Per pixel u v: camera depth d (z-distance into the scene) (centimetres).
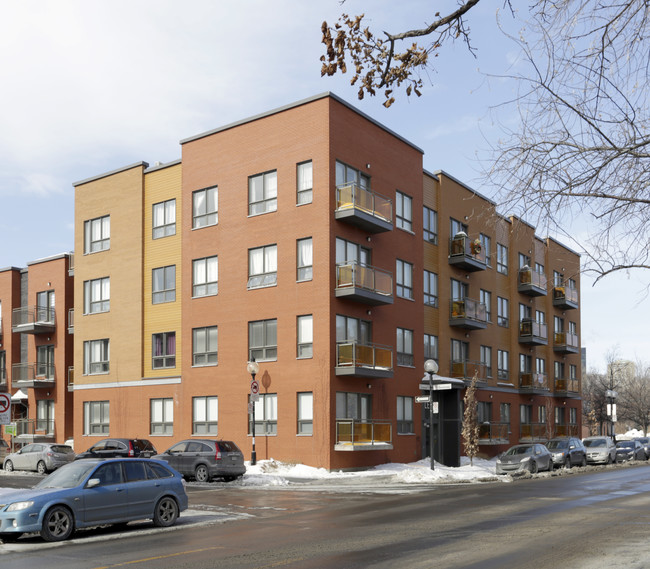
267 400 3294
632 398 7425
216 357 3509
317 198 3219
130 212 3997
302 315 3222
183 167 3734
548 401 5384
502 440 4288
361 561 1081
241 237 3466
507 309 4853
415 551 1164
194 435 3534
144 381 3797
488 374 4509
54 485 1477
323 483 2680
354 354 3103
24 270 5047
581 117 609
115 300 4012
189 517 1722
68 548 1303
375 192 3403
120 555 1201
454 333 4131
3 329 5003
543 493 2220
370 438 3209
